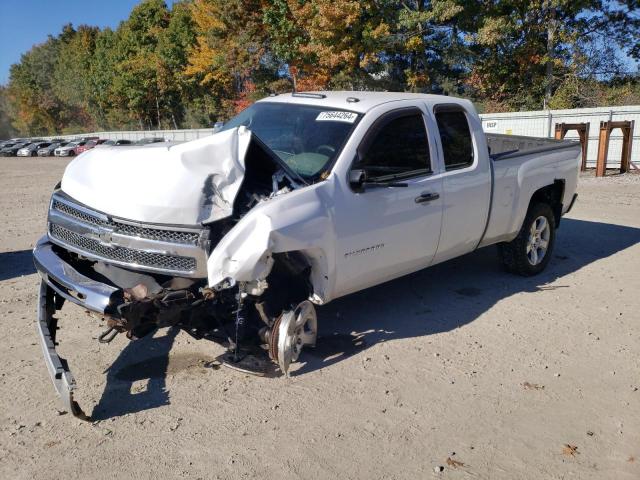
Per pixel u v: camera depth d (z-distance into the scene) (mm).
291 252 4086
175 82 52906
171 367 4418
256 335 4211
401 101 5008
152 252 3855
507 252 6441
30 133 101500
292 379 4211
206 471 3195
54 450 3387
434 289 6156
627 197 12078
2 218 11367
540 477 3139
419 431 3568
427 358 4535
